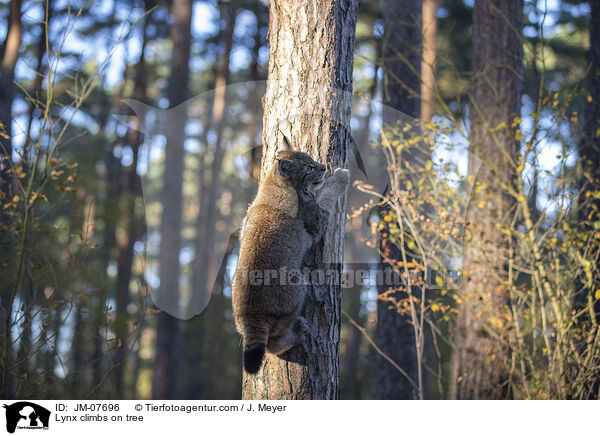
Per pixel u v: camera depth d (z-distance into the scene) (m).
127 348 8.45
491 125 8.17
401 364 9.32
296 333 4.36
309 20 4.48
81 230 7.40
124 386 17.45
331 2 4.51
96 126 20.11
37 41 16.73
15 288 6.16
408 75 9.59
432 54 9.93
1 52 15.59
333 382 4.46
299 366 4.34
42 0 12.99
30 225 6.67
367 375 17.70
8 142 7.46
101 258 15.41
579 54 15.34
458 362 8.00
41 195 6.48
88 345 12.60
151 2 17.84
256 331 4.26
